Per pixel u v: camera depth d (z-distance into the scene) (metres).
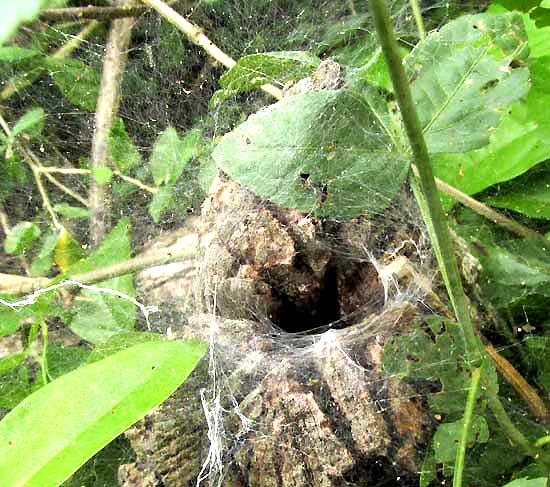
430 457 0.23
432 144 0.22
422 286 0.25
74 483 0.29
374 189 0.22
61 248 0.39
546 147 0.29
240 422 0.25
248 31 0.46
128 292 0.35
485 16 0.23
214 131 0.42
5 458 0.17
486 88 0.22
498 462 0.24
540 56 0.29
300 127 0.22
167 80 0.47
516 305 0.28
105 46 0.46
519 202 0.31
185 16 0.45
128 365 0.20
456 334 0.23
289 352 0.26
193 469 0.26
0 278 0.39
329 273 0.27
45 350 0.32
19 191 0.45
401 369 0.23
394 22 0.41
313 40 0.44
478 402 0.23
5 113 0.47
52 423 0.18
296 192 0.23
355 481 0.24
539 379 0.27
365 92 0.23
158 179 0.40
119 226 0.38
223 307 0.27
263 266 0.26
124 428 0.18
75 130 0.47
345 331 0.26
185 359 0.21
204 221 0.28
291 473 0.23
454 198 0.31
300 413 0.23
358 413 0.23
